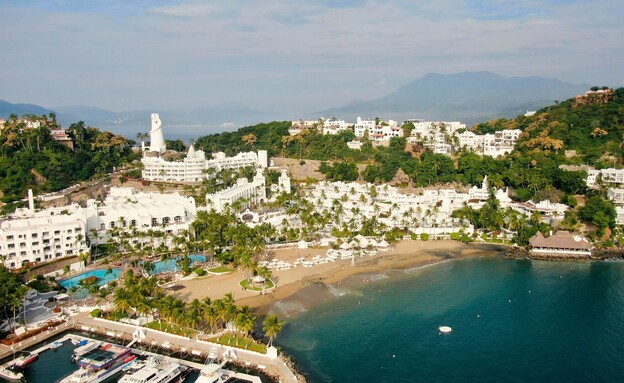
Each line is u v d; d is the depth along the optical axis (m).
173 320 141.50
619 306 169.75
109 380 125.38
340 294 180.12
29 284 176.25
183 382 123.12
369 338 146.75
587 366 131.62
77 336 144.25
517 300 175.62
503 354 138.12
